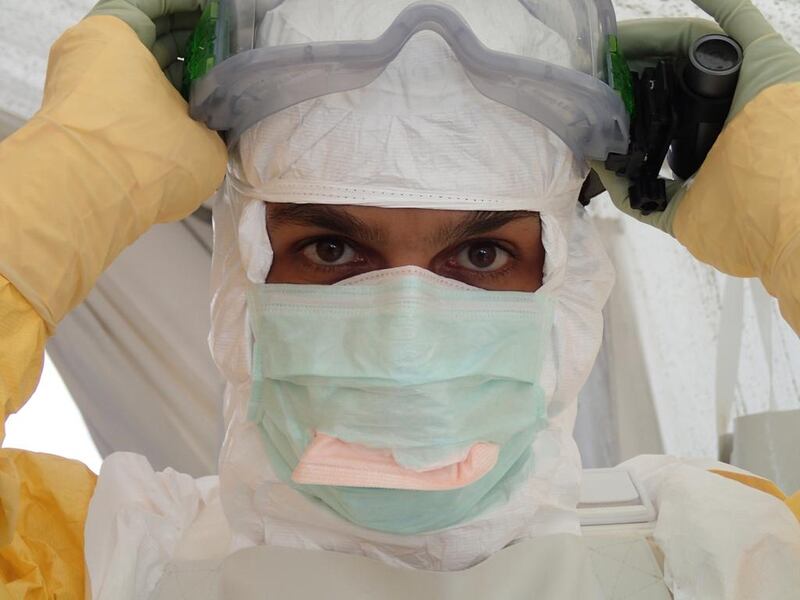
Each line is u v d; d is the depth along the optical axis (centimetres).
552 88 35
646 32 39
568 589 38
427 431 36
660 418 68
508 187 36
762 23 38
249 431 40
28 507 40
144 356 77
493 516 39
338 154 36
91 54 35
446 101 36
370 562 39
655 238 68
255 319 39
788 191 35
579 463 41
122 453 44
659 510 43
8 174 33
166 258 76
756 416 59
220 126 37
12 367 32
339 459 36
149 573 40
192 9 39
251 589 39
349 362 36
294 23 36
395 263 37
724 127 37
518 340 38
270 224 38
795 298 34
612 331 69
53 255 33
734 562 38
